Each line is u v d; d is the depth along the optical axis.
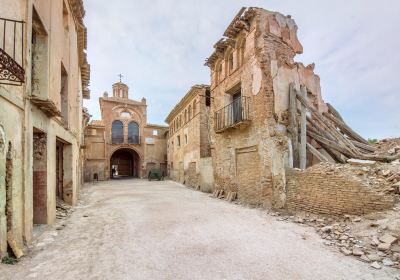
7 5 4.81
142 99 37.34
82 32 13.45
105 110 34.84
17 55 5.21
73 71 11.99
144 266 4.60
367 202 6.54
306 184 8.59
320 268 4.46
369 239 5.44
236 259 4.92
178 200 13.15
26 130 5.50
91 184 25.11
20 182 5.26
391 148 9.97
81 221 8.23
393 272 4.21
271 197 10.10
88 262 4.77
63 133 9.59
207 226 7.49
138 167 37.03
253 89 11.36
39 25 6.55
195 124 21.22
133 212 9.77
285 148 9.94
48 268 4.46
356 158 8.95
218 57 15.26
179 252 5.32
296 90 10.80
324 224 7.35
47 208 7.26
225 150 14.03
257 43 11.16
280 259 4.89
